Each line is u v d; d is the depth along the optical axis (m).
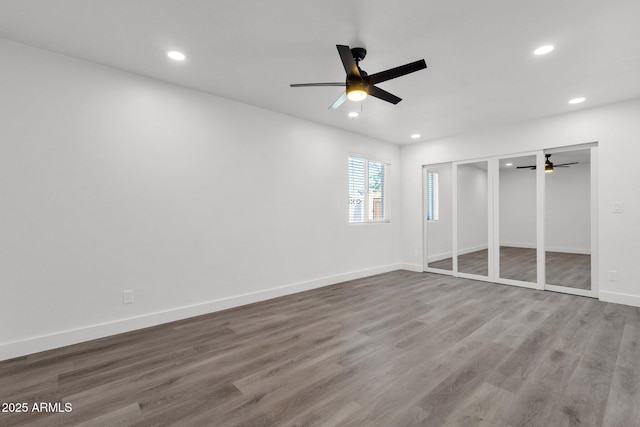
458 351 2.46
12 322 2.39
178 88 3.26
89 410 1.74
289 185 4.23
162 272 3.13
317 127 4.59
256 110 3.89
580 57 2.65
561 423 1.60
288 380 2.05
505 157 4.66
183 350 2.51
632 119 3.60
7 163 2.38
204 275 3.43
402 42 2.43
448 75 3.00
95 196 2.75
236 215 3.69
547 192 5.87
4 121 2.37
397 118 4.36
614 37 2.34
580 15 2.08
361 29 2.26
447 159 5.36
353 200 5.27
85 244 2.71
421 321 3.15
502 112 4.08
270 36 2.36
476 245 5.11
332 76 3.06
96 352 2.47
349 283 4.84
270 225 4.02
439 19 2.14
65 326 2.61
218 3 1.97
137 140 2.98
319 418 1.66
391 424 1.61
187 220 3.30
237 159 3.71
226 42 2.44
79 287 2.68
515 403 1.78
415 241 5.84
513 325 3.02
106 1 1.95
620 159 3.68
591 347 2.51
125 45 2.48
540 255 4.37
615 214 3.72
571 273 4.92
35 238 2.48
